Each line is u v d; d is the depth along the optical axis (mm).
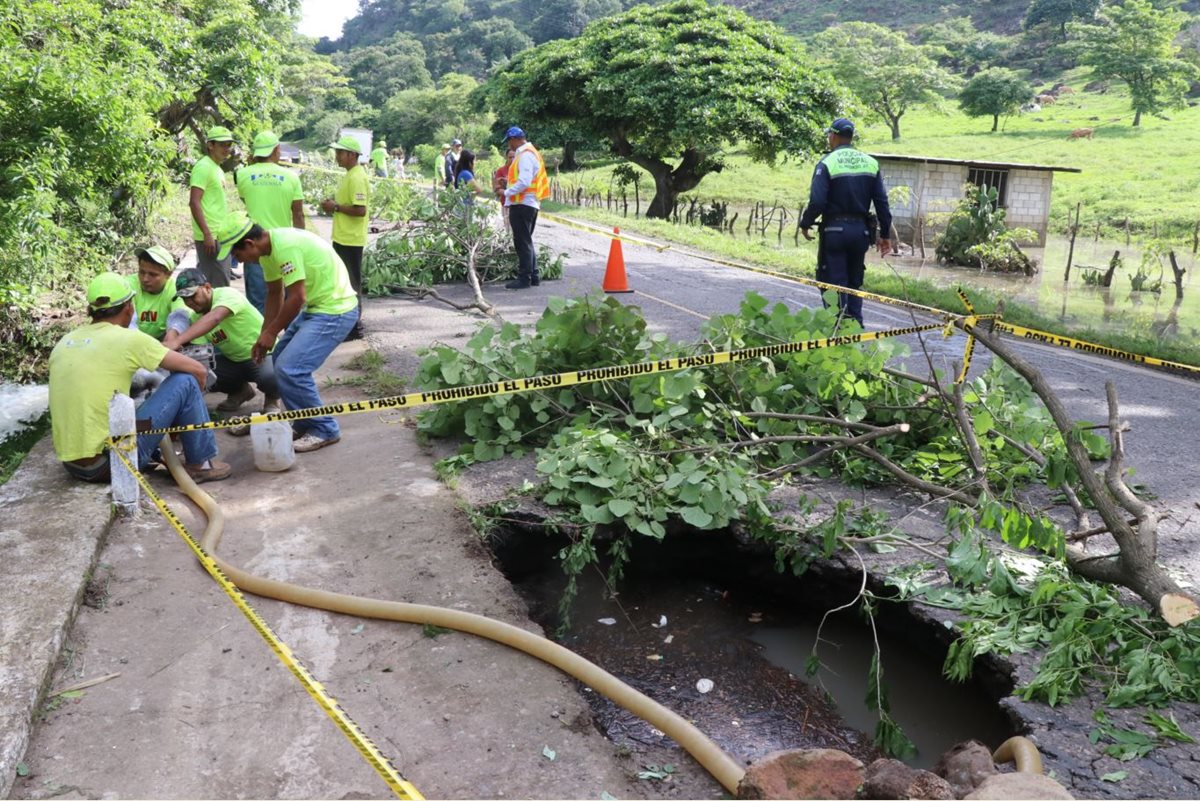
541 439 5793
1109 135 50406
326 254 5723
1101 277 16266
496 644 3664
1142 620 3570
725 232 26375
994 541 4480
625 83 26891
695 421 5328
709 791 2908
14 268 8125
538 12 140750
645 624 4320
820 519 4699
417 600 3990
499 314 10133
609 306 5828
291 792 2848
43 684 3252
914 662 3986
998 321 5141
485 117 76438
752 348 5578
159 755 3000
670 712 3148
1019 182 22000
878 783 2521
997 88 56625
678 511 4488
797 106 26078
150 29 12773
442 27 152875
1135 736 3029
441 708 3266
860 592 3980
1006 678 3475
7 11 8602
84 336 4867
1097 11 81188
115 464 4656
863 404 5625
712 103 25156
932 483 4988
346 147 8594
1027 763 2760
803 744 3455
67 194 9492
